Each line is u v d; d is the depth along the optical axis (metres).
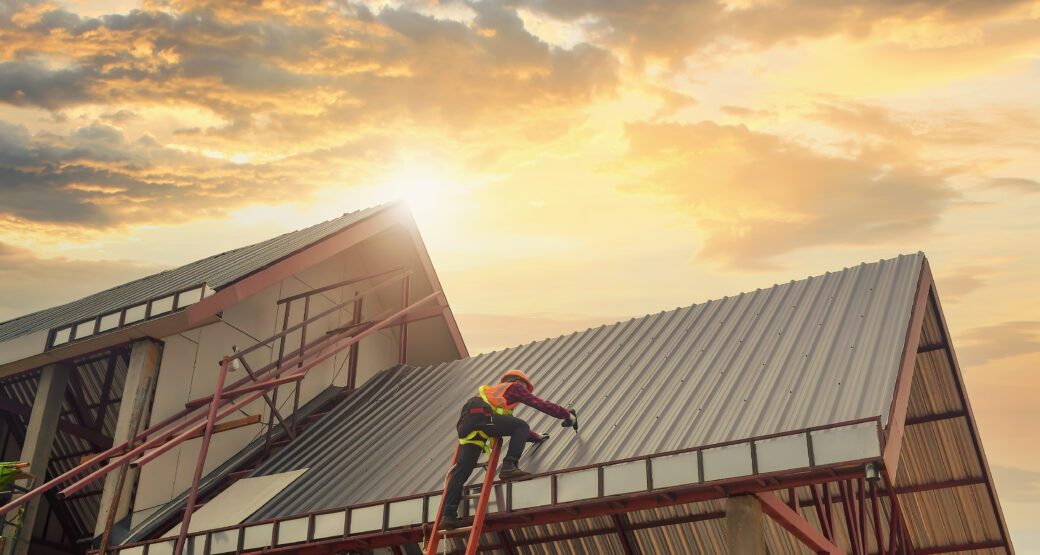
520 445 15.66
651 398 17.70
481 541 20.00
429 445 19.55
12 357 22.92
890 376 15.33
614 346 20.89
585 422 17.55
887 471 13.37
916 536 22.88
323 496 18.81
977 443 20.91
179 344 22.58
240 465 22.89
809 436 13.84
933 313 19.50
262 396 23.39
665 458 14.75
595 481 15.07
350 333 25.92
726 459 14.29
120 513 20.86
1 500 21.88
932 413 20.94
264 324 24.77
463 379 23.00
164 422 21.58
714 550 18.52
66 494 18.86
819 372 16.34
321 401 25.61
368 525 16.69
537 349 22.67
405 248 28.12
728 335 19.31
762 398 16.16
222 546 18.02
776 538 20.14
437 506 16.08
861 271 19.81
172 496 21.86
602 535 19.20
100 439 24.17
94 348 22.45
